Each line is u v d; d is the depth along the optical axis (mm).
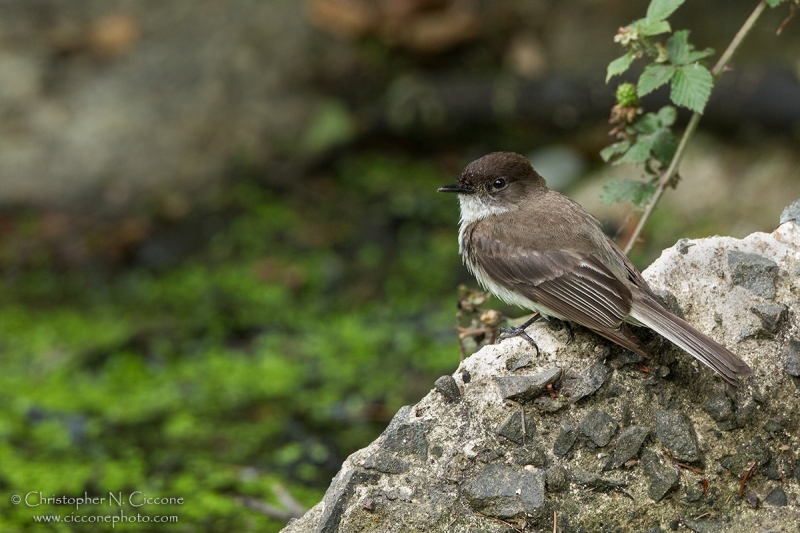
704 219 13000
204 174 15719
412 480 6457
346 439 10477
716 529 6324
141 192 15492
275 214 15211
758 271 6863
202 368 12008
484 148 15891
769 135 13578
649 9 7891
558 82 15133
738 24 14039
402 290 13391
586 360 6742
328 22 16422
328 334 12594
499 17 16031
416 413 6637
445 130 16031
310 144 16047
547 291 7418
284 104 16203
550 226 7820
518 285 7742
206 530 8883
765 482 6457
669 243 12688
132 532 8859
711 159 13586
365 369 11789
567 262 7566
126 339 12633
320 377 11695
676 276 7031
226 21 16594
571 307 6898
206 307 13336
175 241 14836
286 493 9328
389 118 16109
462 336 8461
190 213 15273
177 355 12336
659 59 7910
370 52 16391
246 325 12867
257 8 16641
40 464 10094
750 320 6750
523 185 8383
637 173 13438
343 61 16359
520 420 6520
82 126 15797
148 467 10023
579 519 6344
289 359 12117
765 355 6664
